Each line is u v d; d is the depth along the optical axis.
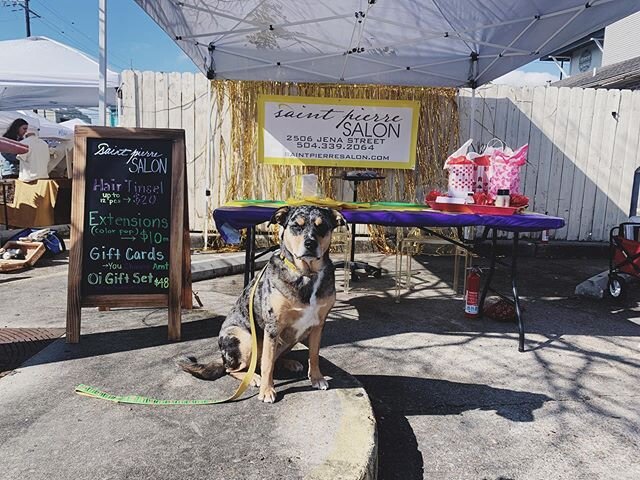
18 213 8.13
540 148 8.00
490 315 4.70
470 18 5.21
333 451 2.23
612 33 17.66
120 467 2.10
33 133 9.27
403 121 7.59
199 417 2.53
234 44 6.23
